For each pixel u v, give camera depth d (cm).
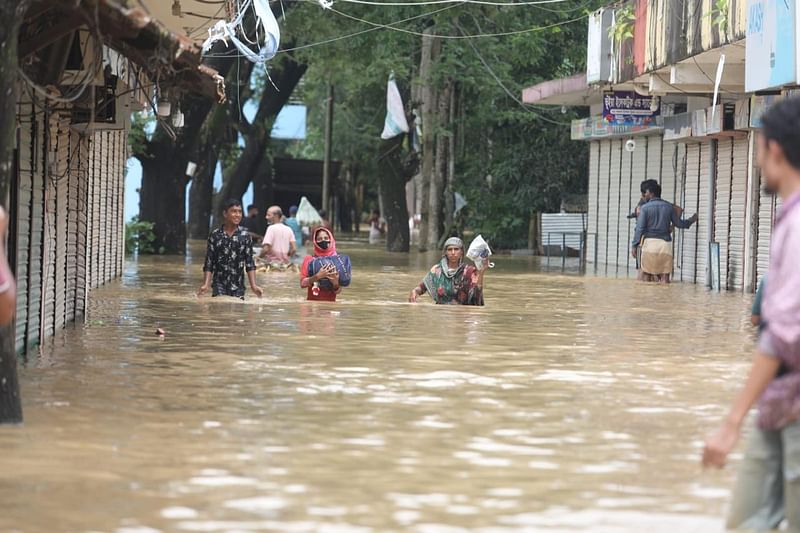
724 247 3659
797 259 772
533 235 6194
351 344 1850
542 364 1667
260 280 3516
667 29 3475
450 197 6431
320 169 10206
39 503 925
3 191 1206
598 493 973
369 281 3588
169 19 2744
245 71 5972
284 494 959
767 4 2712
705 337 2048
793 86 2781
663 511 924
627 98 4162
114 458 1070
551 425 1234
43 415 1255
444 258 2562
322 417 1262
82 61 1895
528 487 989
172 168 5088
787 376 798
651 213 3778
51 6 1362
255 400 1355
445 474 1028
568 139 6225
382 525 878
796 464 795
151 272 3919
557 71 6203
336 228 10400
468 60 5591
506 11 5228
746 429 1224
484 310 2488
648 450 1127
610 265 4966
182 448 1111
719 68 2938
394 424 1229
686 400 1391
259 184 8738
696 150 4025
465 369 1609
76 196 2295
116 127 2495
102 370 1568
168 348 1795
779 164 804
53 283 2008
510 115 6006
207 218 6800
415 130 6519
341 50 5481
